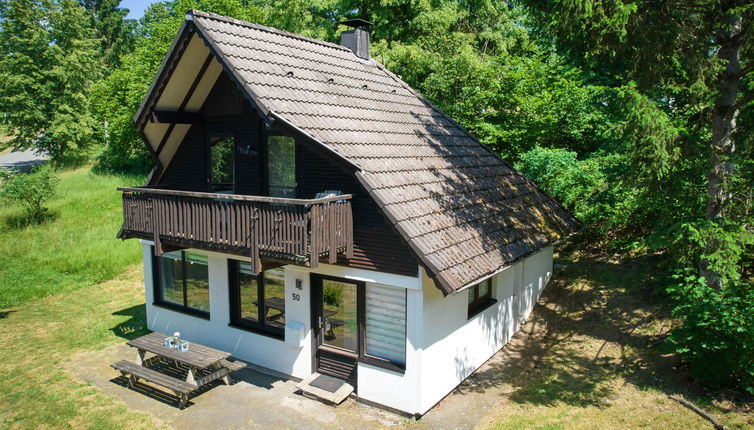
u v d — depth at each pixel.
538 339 11.27
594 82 17.89
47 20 36.03
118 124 30.00
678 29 8.06
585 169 14.40
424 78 21.91
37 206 23.95
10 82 34.09
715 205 8.79
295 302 9.68
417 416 8.30
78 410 8.84
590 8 7.63
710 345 7.66
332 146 8.46
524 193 12.52
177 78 9.95
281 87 9.09
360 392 8.95
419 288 7.97
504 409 8.45
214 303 11.10
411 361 8.26
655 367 8.97
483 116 18.50
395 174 9.09
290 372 9.93
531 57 20.22
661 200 9.18
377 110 10.98
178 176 11.99
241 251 8.71
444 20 22.02
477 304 10.13
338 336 9.44
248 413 8.67
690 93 8.62
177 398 9.27
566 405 8.32
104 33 52.25
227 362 9.78
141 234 10.49
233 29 9.73
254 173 10.39
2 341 12.02
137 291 15.88
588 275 13.28
